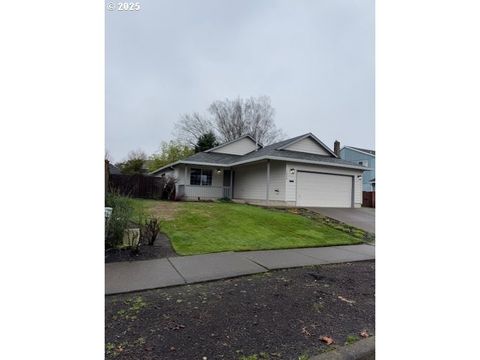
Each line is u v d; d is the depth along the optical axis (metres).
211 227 7.89
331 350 2.35
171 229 7.41
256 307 3.13
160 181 16.44
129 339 2.43
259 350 2.32
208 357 2.21
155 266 4.59
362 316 3.00
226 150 20.66
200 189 17.58
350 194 15.70
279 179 14.27
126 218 5.79
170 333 2.54
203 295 3.45
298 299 3.40
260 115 33.62
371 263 5.33
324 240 7.31
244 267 4.67
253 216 9.66
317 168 14.67
